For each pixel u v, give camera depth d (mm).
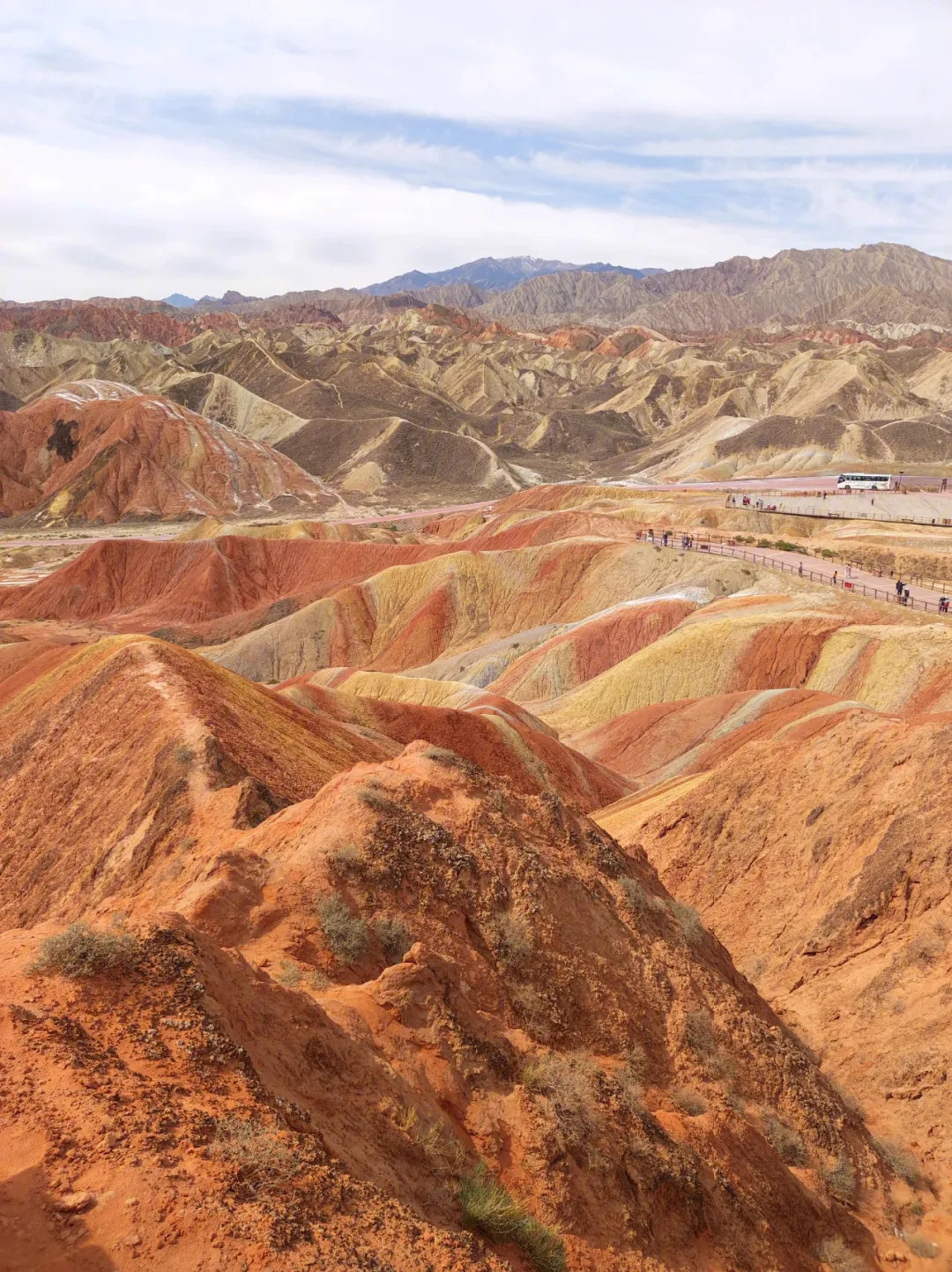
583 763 46844
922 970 22016
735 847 30781
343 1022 10648
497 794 17219
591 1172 10961
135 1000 8625
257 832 16938
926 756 27062
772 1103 15461
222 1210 6398
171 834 23750
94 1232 5977
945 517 124312
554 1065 12172
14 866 29562
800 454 196375
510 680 72875
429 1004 11703
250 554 127312
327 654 94500
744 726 43750
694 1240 11391
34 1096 7008
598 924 15648
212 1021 8648
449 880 14406
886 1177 16078
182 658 37031
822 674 53906
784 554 87312
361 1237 6844
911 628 53594
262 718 35688
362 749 41250
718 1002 16281
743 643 58594
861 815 27422
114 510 192125
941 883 23625
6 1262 5633
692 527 107938
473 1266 7082
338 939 12633
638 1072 13594
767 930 27156
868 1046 20734
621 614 73688
